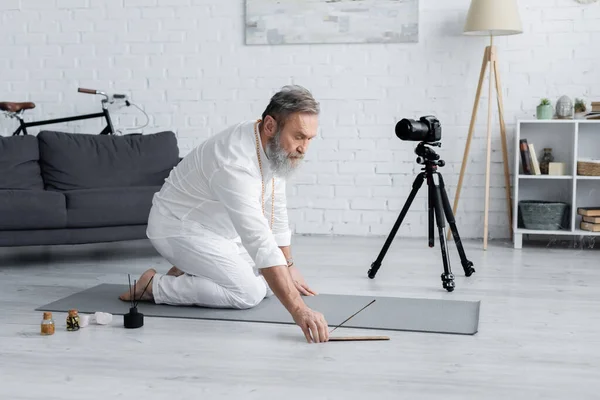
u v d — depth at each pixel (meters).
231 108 5.38
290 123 2.50
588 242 4.92
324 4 5.18
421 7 5.08
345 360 2.36
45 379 2.19
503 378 2.20
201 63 5.39
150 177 4.77
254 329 2.73
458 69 5.07
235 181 2.57
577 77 4.95
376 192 5.23
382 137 5.20
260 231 2.53
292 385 2.14
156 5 5.40
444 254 3.47
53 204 4.08
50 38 5.55
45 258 4.41
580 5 4.91
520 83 5.01
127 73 5.48
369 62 5.17
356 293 3.39
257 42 5.29
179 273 3.22
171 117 5.45
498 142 5.06
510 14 4.61
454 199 5.09
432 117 3.60
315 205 5.30
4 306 3.14
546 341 2.60
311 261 4.25
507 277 3.76
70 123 5.56
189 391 2.09
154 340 2.59
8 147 4.61
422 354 2.43
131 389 2.10
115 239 4.25
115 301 3.20
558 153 5.00
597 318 2.93
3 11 5.58
